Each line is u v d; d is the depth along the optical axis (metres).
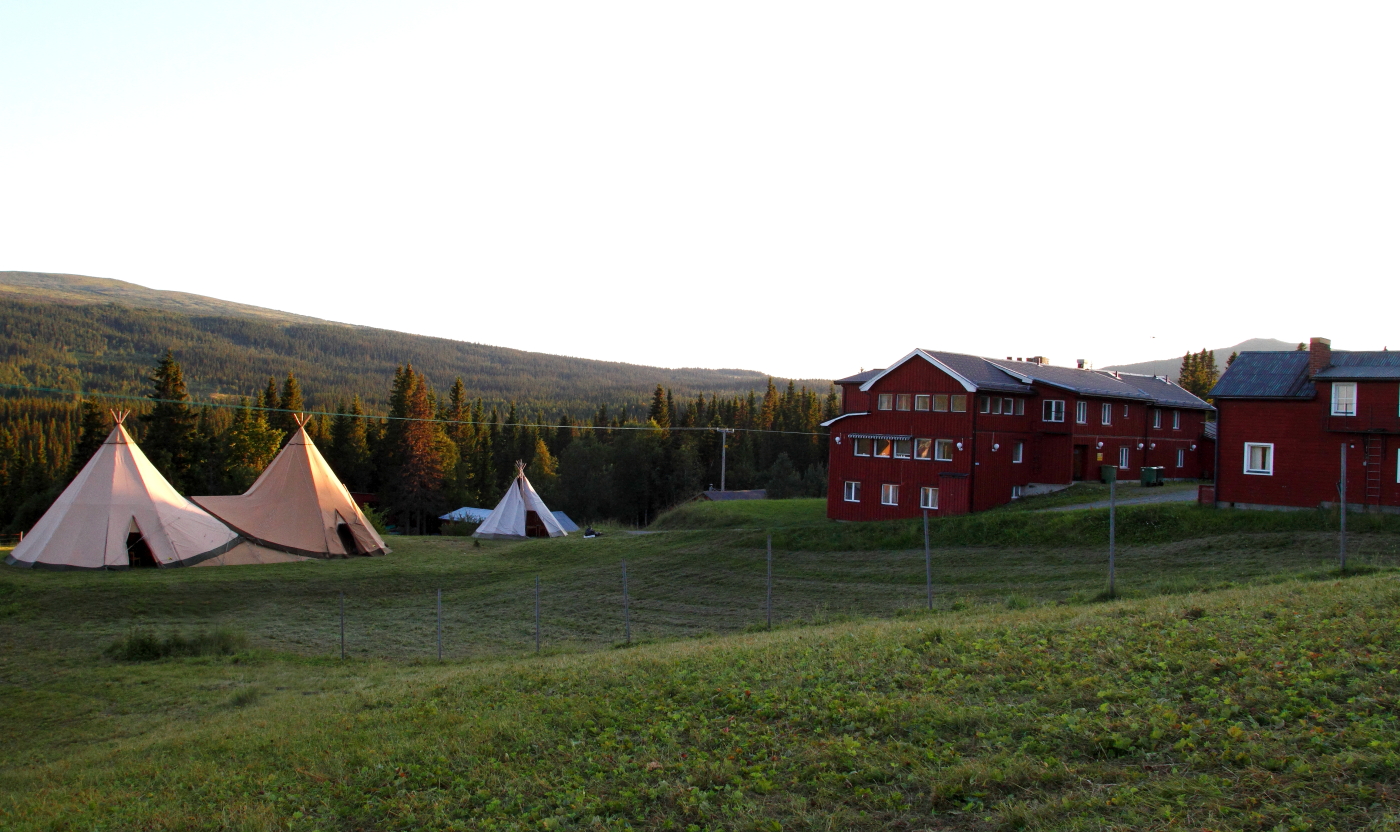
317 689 18.02
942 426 42.34
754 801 7.65
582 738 10.37
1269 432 30.11
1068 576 24.62
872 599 24.95
